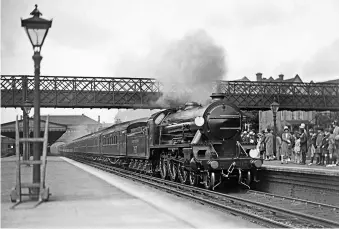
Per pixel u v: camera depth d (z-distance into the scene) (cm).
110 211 1049
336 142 1922
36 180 1186
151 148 2200
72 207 1102
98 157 4334
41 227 870
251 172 1748
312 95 4312
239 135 1755
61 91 3909
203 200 1277
